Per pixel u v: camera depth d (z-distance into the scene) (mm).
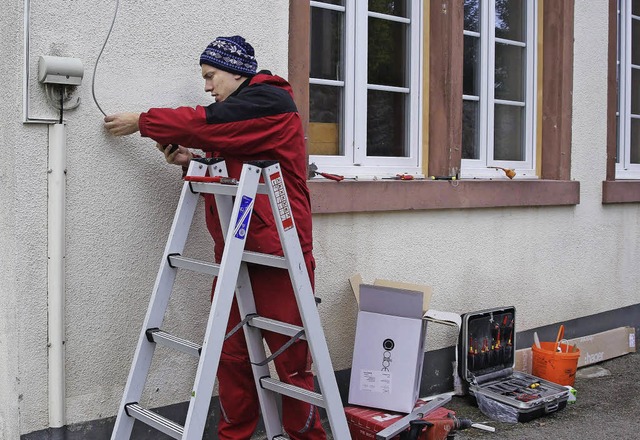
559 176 5781
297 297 3014
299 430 3434
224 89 3359
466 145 5406
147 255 3576
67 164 3293
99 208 3404
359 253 4492
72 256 3338
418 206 4707
